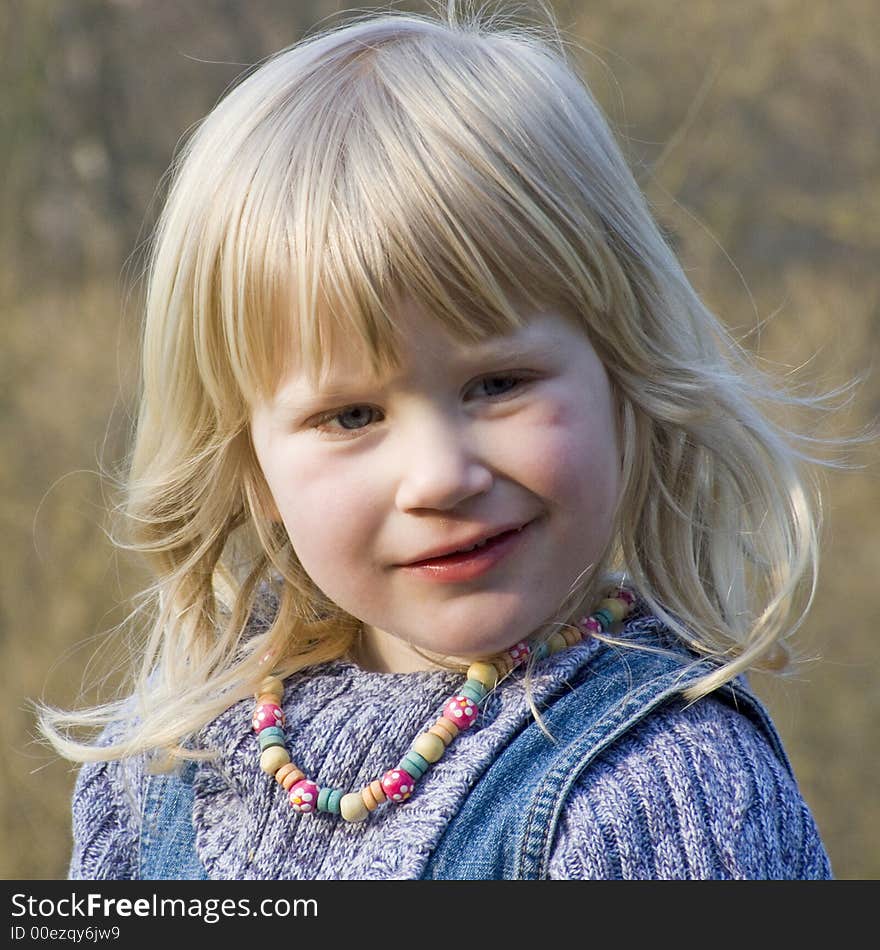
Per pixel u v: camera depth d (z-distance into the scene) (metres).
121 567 8.29
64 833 7.66
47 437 8.89
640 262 3.01
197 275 2.95
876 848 7.73
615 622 3.07
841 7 10.46
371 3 10.69
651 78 10.23
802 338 10.55
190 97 11.32
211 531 3.39
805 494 3.27
